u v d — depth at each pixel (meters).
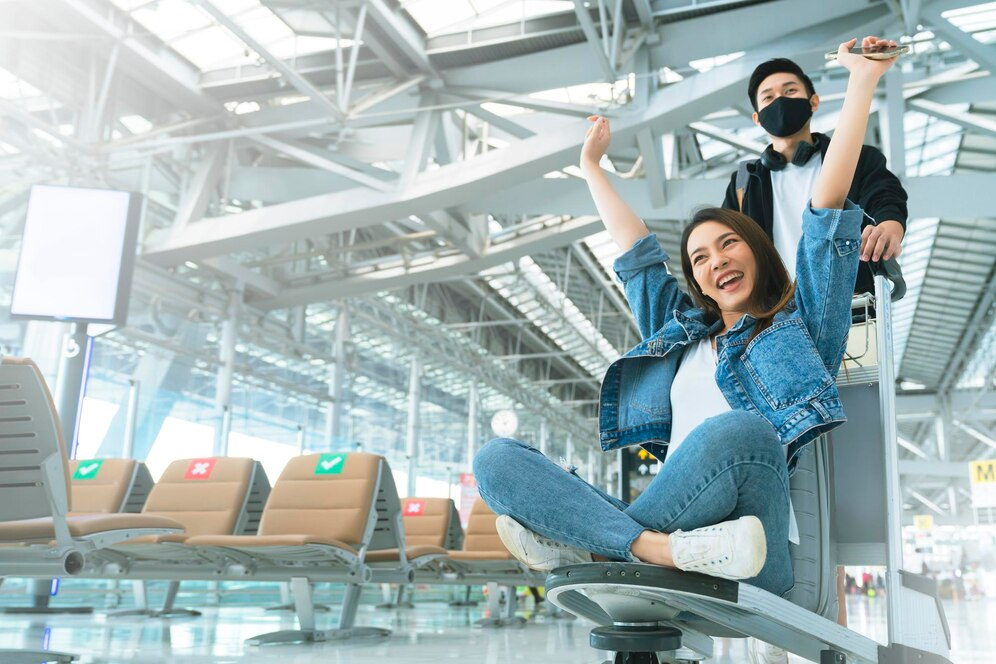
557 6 8.58
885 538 1.50
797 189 2.18
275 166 11.66
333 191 10.98
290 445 10.38
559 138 8.74
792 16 8.13
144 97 10.45
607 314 17.94
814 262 1.43
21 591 7.04
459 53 9.08
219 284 12.23
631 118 8.41
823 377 1.35
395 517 4.79
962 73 9.29
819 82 9.64
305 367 14.38
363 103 8.80
